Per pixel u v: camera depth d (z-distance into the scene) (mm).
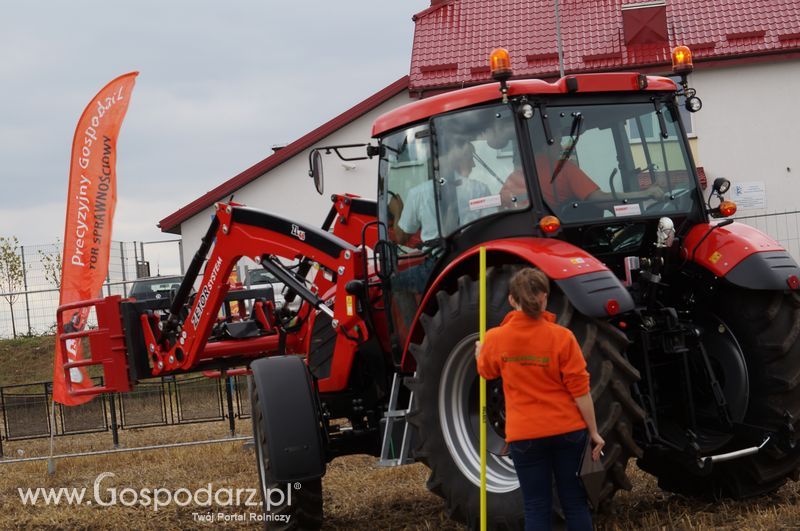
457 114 6098
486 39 23500
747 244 5988
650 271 5879
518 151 5816
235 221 7805
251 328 9141
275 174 24203
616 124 6090
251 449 11695
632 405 5227
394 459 6344
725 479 6430
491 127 5945
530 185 5762
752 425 5961
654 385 5918
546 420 4699
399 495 8148
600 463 4762
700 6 23000
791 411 5941
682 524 5812
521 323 4797
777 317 5977
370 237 8062
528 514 4766
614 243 6012
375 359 7141
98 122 11867
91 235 11766
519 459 4770
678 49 6371
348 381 7371
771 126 21797
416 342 6344
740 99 21906
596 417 5164
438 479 5812
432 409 5844
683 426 5941
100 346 8922
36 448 13617
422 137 6371
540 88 5887
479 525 5656
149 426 13477
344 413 7406
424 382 5875
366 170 23734
